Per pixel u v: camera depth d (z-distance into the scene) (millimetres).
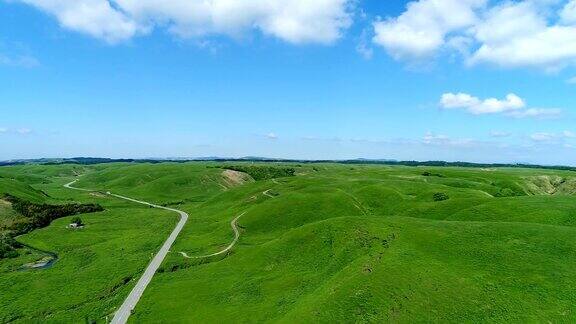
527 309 49406
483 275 56844
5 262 95312
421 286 55906
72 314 66312
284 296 65750
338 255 73375
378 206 126938
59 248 107375
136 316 64938
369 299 55031
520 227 68312
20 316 66125
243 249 94750
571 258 58000
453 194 126375
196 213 156250
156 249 102312
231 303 67000
